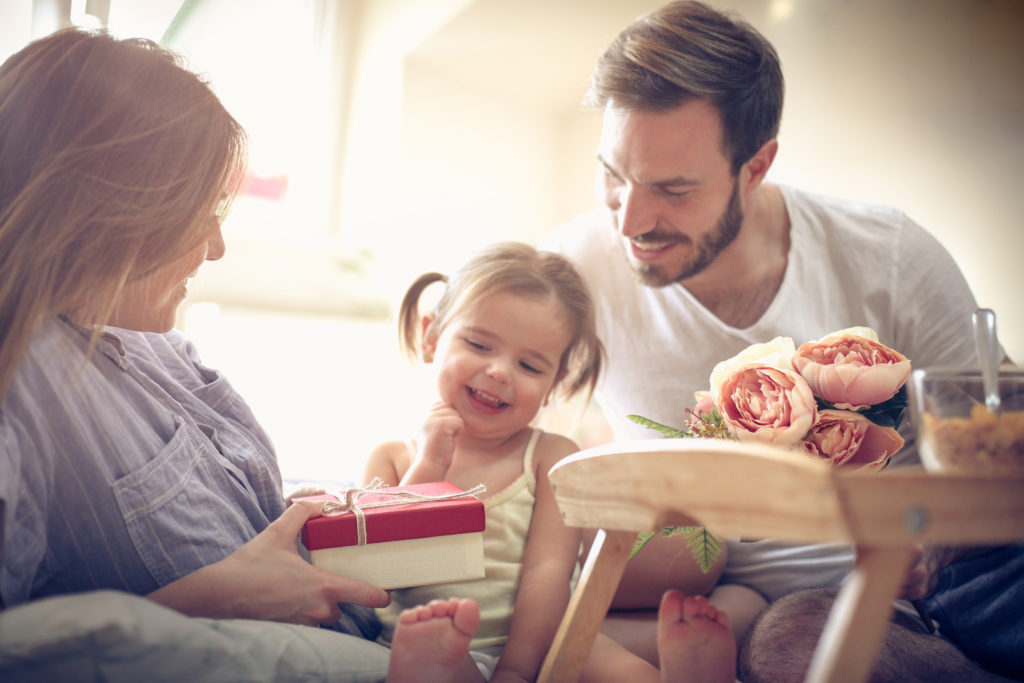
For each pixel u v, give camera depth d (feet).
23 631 1.49
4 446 1.82
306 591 2.20
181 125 2.32
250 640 1.85
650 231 3.43
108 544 2.05
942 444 1.62
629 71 3.22
